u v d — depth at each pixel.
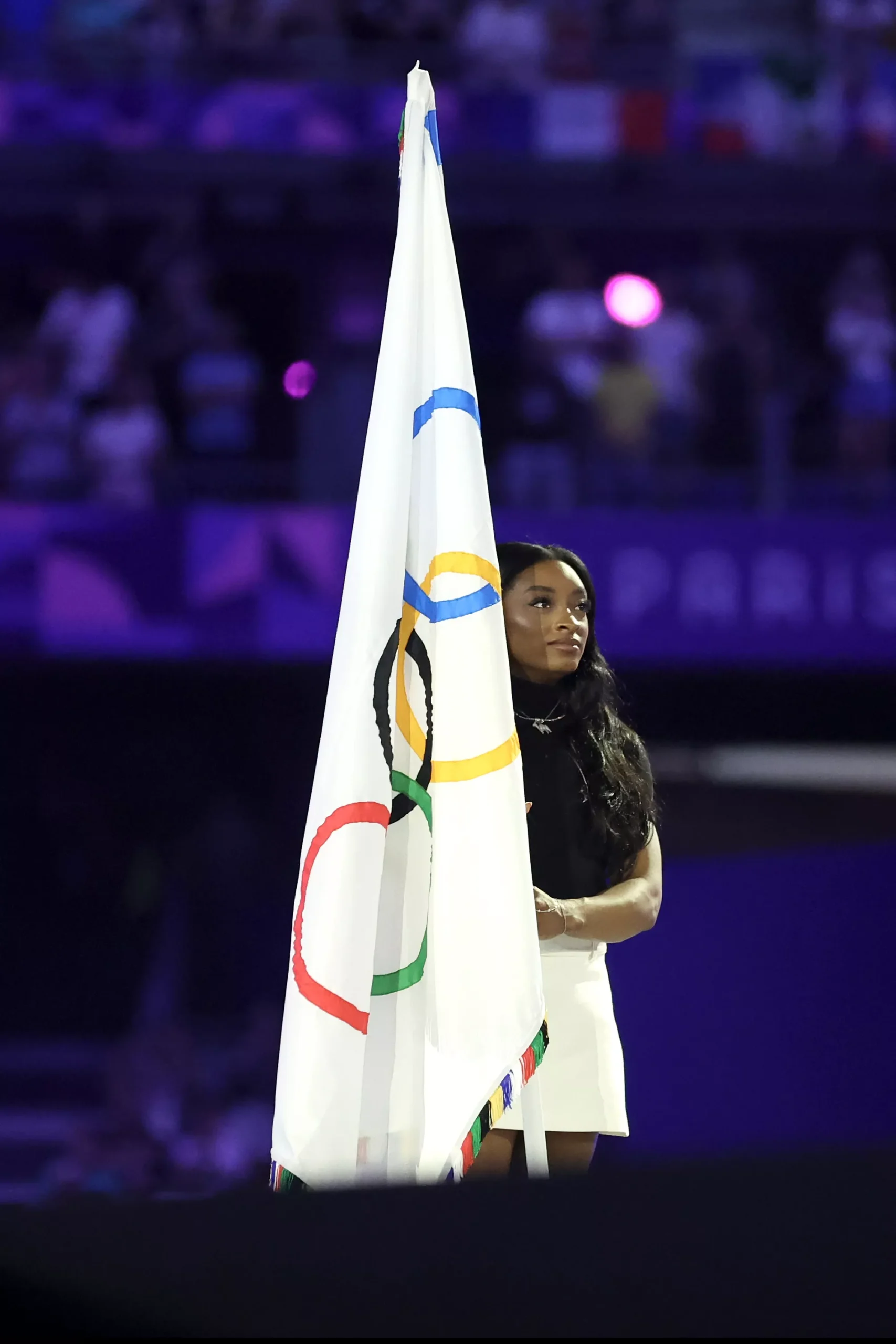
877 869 16.09
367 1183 3.96
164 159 33.06
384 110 32.59
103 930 32.75
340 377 30.59
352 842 6.80
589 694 7.73
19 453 28.88
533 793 7.59
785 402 29.67
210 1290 3.55
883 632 27.52
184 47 32.56
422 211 7.55
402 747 7.13
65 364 29.42
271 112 32.41
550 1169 7.32
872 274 30.97
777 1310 3.56
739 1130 16.30
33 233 34.12
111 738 32.34
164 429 29.52
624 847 7.56
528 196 34.00
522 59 33.00
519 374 32.38
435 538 7.23
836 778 20.48
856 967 16.08
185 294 31.08
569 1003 7.36
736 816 20.50
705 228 34.59
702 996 16.81
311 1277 3.61
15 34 32.19
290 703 31.66
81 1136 23.45
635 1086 16.78
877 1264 3.62
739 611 27.53
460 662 7.09
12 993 32.28
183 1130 23.53
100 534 27.64
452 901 6.93
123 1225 3.79
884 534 27.64
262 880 32.25
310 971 6.71
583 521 27.69
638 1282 3.60
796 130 32.66
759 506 29.03
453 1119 6.75
